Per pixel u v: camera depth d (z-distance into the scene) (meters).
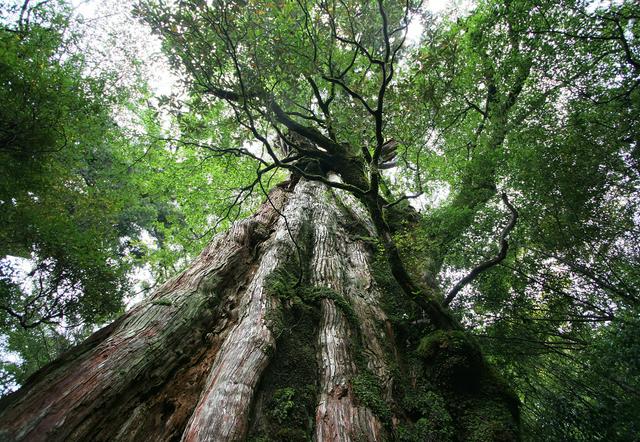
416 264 5.78
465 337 3.96
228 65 5.02
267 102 4.86
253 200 12.09
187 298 4.59
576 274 5.41
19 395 2.95
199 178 11.05
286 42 4.81
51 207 6.10
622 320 4.28
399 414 3.47
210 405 2.96
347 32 6.30
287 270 5.57
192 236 12.14
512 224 4.53
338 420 3.13
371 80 5.96
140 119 10.10
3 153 4.48
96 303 6.76
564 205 5.40
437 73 6.07
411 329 4.77
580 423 4.32
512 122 6.99
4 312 6.87
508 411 3.46
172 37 4.53
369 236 7.32
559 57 6.19
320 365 3.93
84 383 3.01
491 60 7.33
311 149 9.20
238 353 3.63
